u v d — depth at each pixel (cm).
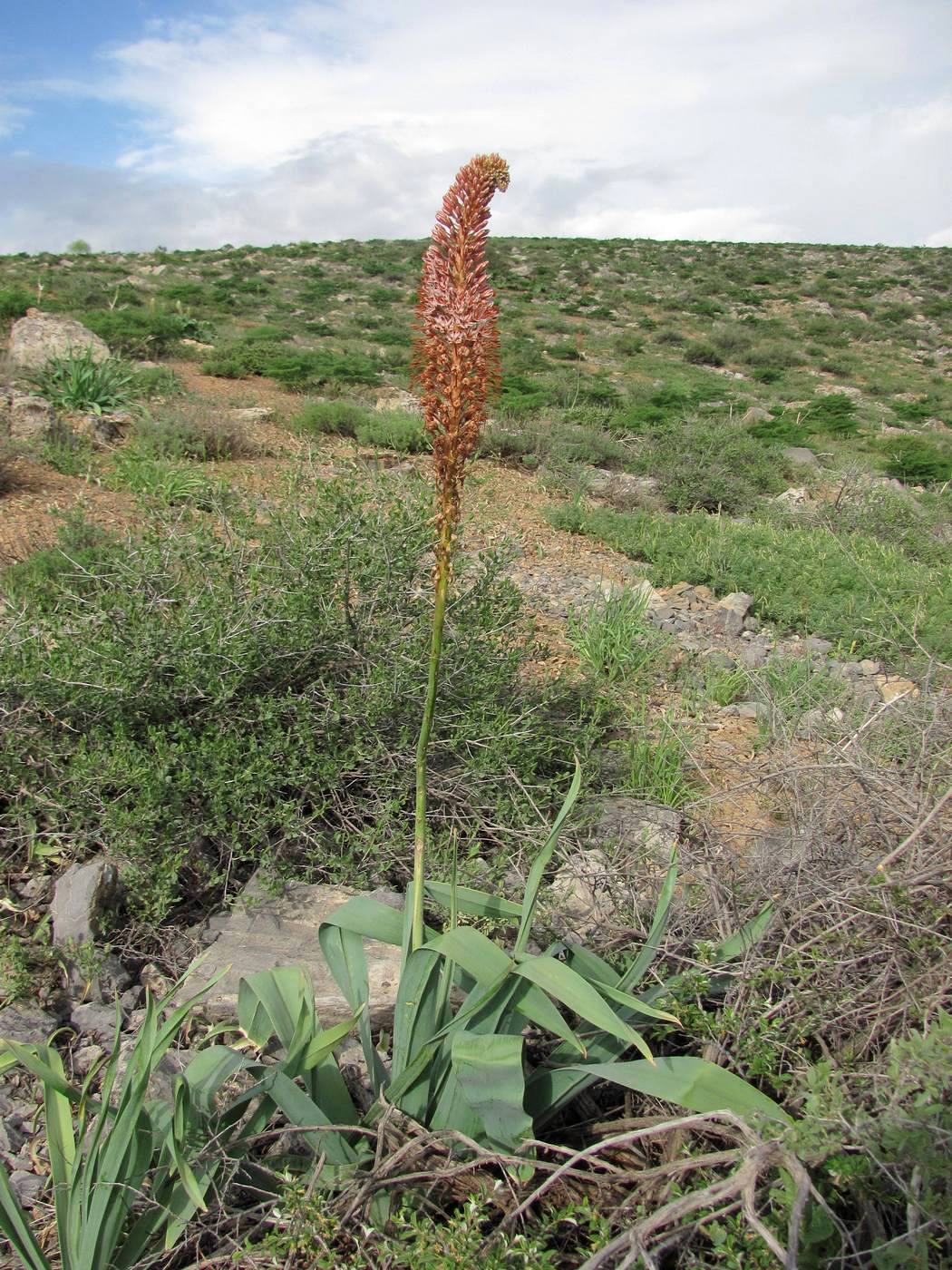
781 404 2675
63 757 397
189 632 407
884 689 663
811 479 1538
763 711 552
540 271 5744
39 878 375
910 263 6900
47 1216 246
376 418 1381
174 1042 305
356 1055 296
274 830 405
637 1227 182
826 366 3722
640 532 1084
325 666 444
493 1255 205
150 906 350
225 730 402
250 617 429
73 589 521
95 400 1188
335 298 4422
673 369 3319
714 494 1346
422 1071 235
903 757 396
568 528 1092
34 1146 267
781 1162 190
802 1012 265
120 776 365
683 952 306
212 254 5925
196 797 376
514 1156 219
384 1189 224
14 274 3588
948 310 5419
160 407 1215
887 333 4759
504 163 197
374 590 463
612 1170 217
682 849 335
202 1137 226
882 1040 263
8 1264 221
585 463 1452
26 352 1373
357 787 429
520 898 356
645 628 703
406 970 238
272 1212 226
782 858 315
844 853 304
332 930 267
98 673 398
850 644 784
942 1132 201
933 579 956
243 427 1228
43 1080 220
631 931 313
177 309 2934
